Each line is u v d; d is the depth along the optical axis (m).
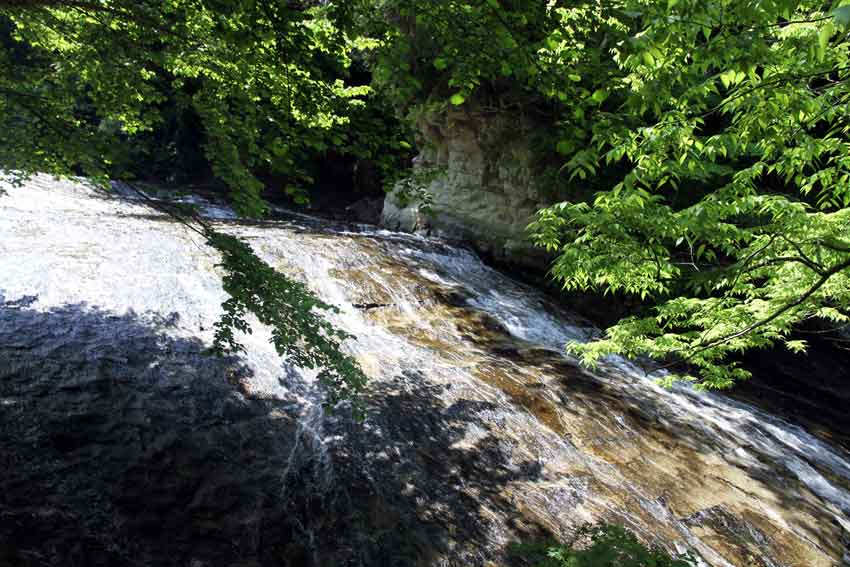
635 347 6.10
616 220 4.03
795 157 4.20
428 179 4.79
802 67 3.28
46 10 4.46
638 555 4.25
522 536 5.05
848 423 11.56
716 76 3.28
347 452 5.58
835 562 6.04
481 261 15.80
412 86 3.77
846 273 4.49
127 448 4.79
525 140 14.70
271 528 4.48
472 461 6.00
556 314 13.10
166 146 21.88
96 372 5.68
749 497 6.84
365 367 7.44
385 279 11.23
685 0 2.41
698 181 12.75
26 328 6.12
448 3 3.11
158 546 4.07
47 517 3.96
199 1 3.68
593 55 3.09
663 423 8.28
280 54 3.69
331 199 23.69
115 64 4.73
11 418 4.70
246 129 4.50
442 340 9.40
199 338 6.93
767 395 11.96
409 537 4.75
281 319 4.10
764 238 4.50
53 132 4.55
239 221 14.60
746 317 5.41
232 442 5.25
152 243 9.70
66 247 8.70
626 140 3.74
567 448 6.79
